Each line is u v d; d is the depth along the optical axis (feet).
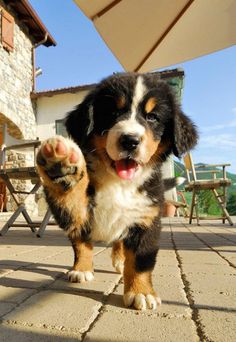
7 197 6.72
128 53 2.59
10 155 6.79
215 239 2.75
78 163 0.99
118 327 0.82
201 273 1.45
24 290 1.16
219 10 2.37
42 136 7.49
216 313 0.93
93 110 1.34
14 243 2.51
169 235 3.10
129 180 1.22
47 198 1.18
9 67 6.56
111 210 1.21
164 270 1.51
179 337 0.77
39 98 7.59
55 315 0.90
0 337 0.75
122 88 1.31
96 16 2.23
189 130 1.47
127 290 1.03
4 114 6.26
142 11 2.27
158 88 1.38
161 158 1.40
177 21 2.41
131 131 1.21
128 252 1.14
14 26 6.82
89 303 1.01
